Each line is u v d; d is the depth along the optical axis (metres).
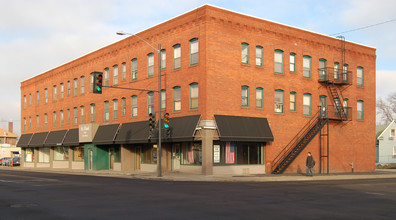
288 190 18.95
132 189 19.34
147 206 13.33
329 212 12.21
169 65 32.84
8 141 109.94
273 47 33.12
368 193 18.11
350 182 25.61
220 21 30.05
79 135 43.19
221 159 30.11
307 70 35.66
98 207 13.17
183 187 20.50
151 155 35.50
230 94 30.20
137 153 37.81
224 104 29.81
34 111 57.12
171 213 11.88
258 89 32.16
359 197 16.39
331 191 18.77
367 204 14.19
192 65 30.41
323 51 36.72
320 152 35.91
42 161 55.47
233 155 30.84
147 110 35.00
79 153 46.28
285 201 14.66
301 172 34.38
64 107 49.03
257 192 17.86
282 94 33.78
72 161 47.38
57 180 26.64
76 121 46.50
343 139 38.12
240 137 29.66
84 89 45.00
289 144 33.72
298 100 34.66
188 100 30.59
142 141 33.78
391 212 12.37
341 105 37.34
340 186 21.86
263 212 12.06
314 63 36.06
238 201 14.59
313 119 35.59
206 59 29.12
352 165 38.41
